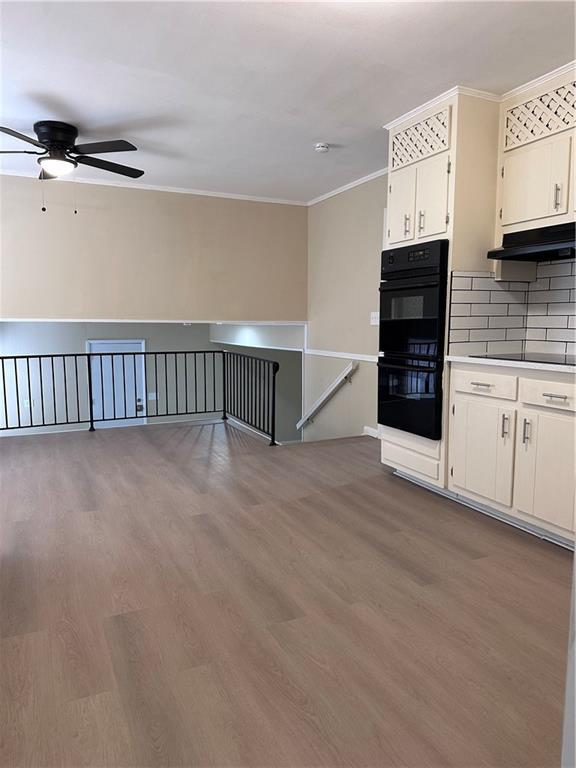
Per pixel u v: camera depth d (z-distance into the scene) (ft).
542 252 10.07
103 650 6.19
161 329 29.17
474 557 8.61
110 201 17.79
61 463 13.92
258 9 7.55
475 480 10.34
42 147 11.76
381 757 4.72
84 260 17.65
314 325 20.56
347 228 18.04
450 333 10.89
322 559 8.52
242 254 19.79
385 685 5.64
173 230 18.69
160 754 4.75
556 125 9.59
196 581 7.80
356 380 17.87
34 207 16.92
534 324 11.62
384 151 14.20
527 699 5.44
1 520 10.07
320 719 5.16
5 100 10.81
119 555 8.63
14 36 8.29
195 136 13.05
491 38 8.36
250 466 13.74
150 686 5.60
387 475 13.01
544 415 8.86
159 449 15.43
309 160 15.10
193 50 8.75
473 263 10.89
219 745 4.85
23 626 6.66
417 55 8.91
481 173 10.71
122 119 11.88
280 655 6.12
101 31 8.14
